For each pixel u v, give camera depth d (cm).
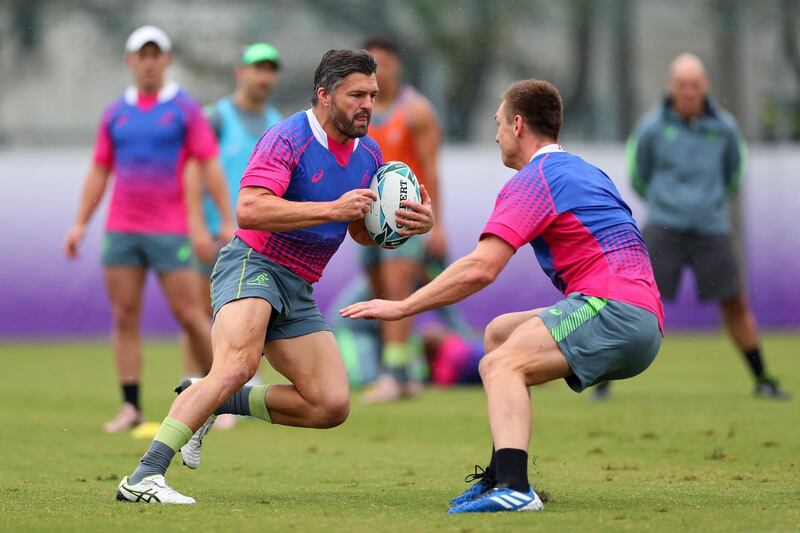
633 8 7038
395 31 7156
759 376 3722
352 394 4088
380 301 1736
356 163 1961
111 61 7056
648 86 7069
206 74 7256
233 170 3325
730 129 3709
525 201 1769
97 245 6056
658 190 3716
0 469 2359
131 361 3077
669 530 1576
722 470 2292
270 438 2930
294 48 7175
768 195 6172
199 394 1856
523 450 1703
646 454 2545
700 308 6319
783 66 6675
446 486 2117
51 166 6022
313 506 1842
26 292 6031
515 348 1733
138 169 3017
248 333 1875
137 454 2598
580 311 1739
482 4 7175
